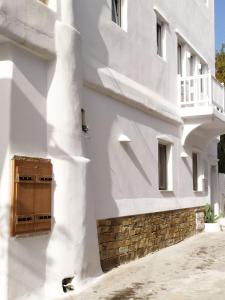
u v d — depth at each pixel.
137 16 11.62
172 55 14.23
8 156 6.84
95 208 9.09
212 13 19.36
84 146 8.45
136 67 11.42
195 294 7.62
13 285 6.69
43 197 7.40
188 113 14.48
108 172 9.73
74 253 7.77
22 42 7.07
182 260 10.85
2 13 6.62
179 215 14.20
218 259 10.99
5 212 6.74
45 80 7.82
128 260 10.40
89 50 9.20
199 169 16.84
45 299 7.20
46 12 7.69
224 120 15.39
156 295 7.55
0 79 7.01
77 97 8.20
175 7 14.63
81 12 8.98
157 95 12.78
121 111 10.57
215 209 19.66
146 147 11.89
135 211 10.88
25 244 6.99
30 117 7.35
